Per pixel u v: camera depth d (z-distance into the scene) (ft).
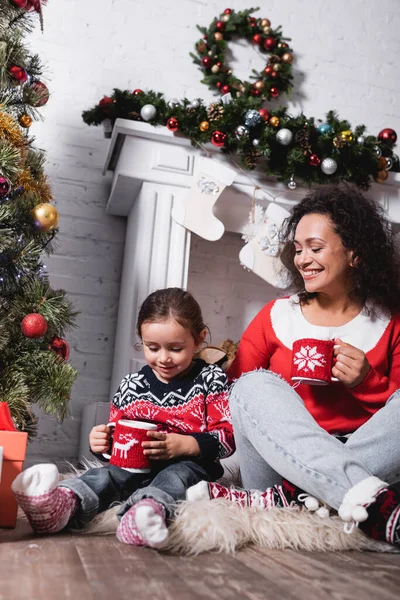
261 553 3.09
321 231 4.53
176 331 4.29
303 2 9.27
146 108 6.92
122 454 3.68
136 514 2.90
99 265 7.91
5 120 5.32
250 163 7.14
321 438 3.36
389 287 4.63
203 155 7.20
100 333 7.77
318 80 9.11
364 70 9.36
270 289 8.36
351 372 3.94
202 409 4.36
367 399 4.06
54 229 5.92
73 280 7.79
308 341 3.93
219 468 4.21
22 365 5.37
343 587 2.37
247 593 2.22
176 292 4.52
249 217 7.40
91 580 2.30
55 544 2.98
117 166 7.24
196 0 8.73
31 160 5.80
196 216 6.89
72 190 7.95
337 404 4.34
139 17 8.46
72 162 7.99
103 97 7.93
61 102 8.04
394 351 4.50
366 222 4.64
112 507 3.73
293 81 8.98
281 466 3.46
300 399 3.69
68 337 7.66
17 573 2.35
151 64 8.40
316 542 3.22
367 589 2.35
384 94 9.39
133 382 4.52
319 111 9.02
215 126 7.03
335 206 4.60
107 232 8.02
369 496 3.11
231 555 3.00
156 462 3.99
